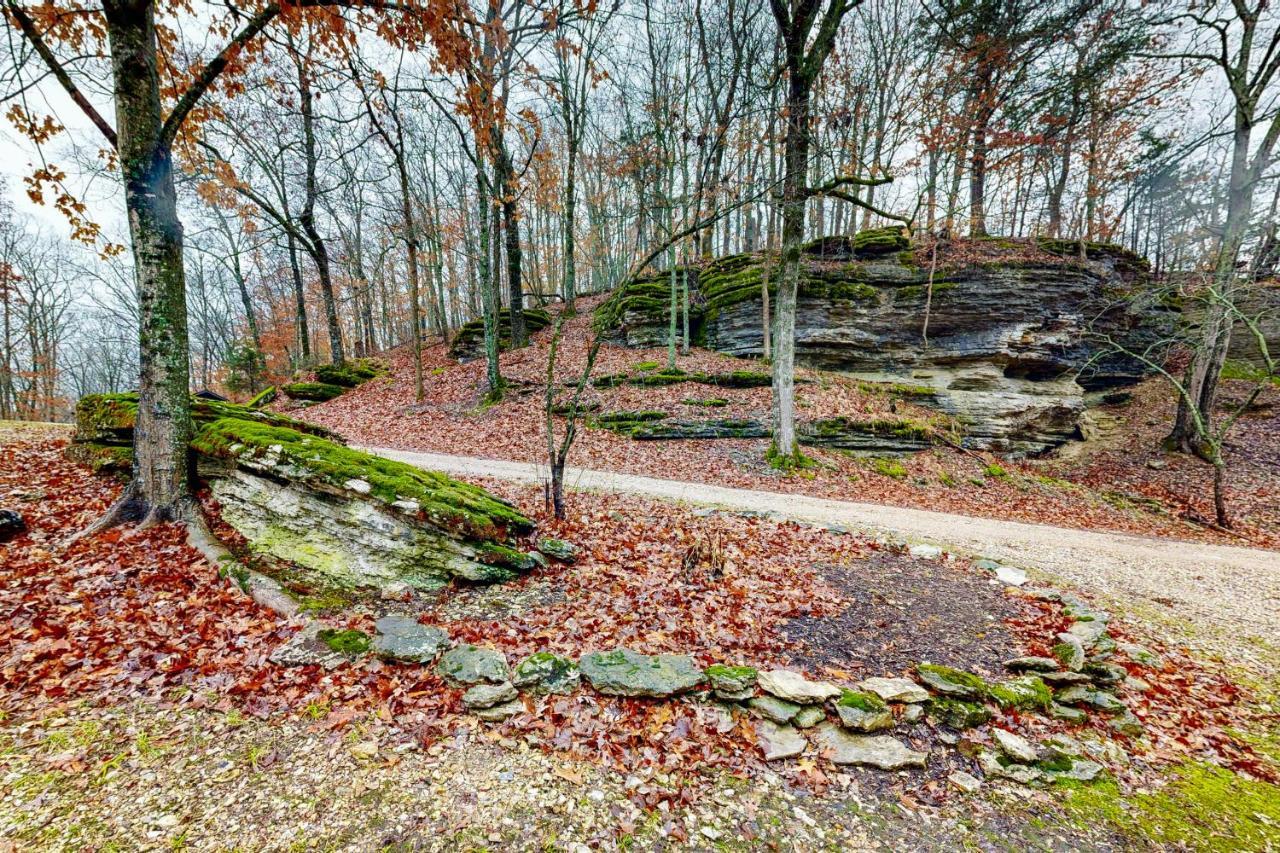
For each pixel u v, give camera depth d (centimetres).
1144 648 567
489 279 1848
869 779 356
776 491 1255
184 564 549
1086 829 329
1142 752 408
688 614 546
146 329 603
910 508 1212
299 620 478
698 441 1566
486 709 379
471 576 571
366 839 279
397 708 377
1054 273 1866
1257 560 947
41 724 335
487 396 1866
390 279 3700
